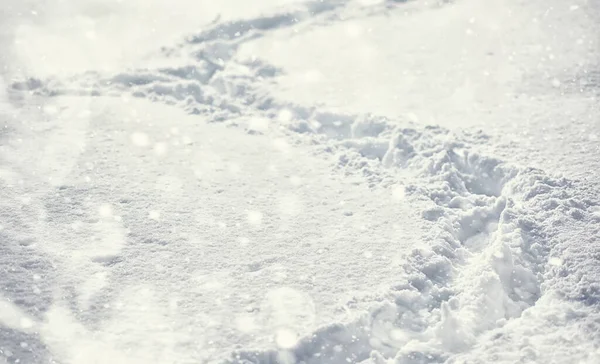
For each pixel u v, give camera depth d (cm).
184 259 334
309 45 634
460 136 454
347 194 397
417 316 307
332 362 283
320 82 553
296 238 353
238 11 708
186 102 516
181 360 273
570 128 462
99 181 400
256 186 404
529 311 302
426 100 519
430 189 399
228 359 273
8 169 407
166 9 733
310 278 322
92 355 275
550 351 277
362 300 307
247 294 311
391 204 386
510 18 691
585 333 285
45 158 423
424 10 725
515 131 462
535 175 389
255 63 584
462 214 373
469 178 413
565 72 562
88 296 306
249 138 466
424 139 449
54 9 746
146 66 574
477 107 505
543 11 703
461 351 283
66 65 580
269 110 509
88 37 654
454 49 621
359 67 586
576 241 339
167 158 432
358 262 333
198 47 614
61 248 337
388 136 459
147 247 342
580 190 381
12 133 453
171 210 375
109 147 441
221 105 514
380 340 293
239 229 360
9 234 345
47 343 279
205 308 302
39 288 309
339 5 730
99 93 526
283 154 445
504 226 352
